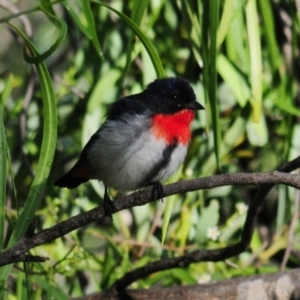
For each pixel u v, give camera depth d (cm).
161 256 1094
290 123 1066
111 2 1111
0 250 663
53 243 1040
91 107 1030
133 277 924
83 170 945
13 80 1174
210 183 679
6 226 1025
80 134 1179
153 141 880
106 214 703
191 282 970
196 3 947
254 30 900
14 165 1153
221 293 918
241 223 1080
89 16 775
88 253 979
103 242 1198
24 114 1098
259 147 1193
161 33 1114
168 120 889
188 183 687
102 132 904
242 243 888
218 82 1148
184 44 1121
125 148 884
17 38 1166
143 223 1084
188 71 1109
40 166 704
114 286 936
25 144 1147
